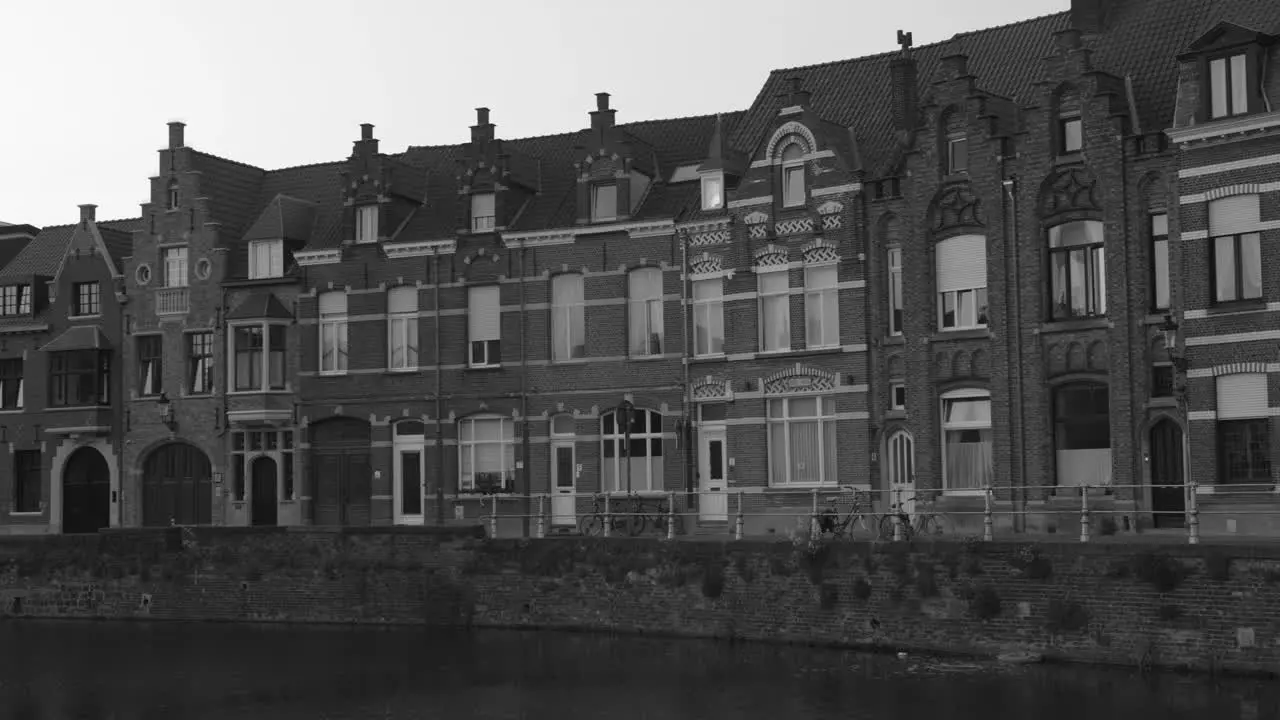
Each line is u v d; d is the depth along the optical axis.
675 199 45.16
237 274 51.62
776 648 33.66
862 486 40.84
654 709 28.44
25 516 54.47
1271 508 34.22
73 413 53.09
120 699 31.59
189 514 51.91
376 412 48.31
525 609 38.34
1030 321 38.16
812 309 42.25
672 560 35.88
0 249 59.16
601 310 45.34
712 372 43.59
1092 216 37.41
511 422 46.69
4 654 37.59
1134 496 36.53
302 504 49.41
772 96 46.69
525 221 47.12
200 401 51.44
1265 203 34.47
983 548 31.12
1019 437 38.25
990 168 38.88
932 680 29.20
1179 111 35.56
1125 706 26.33
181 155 52.44
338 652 36.19
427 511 47.31
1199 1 38.91
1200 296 35.31
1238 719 25.06
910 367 40.12
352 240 48.94
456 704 29.80
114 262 53.84
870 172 41.41
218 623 42.16
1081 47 37.72
